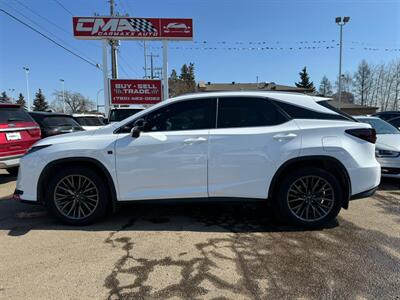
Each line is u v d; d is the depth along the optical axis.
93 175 4.44
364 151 4.38
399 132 7.99
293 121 4.38
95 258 3.55
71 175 4.45
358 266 3.38
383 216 4.95
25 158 4.50
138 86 14.34
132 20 13.66
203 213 5.10
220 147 4.31
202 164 4.34
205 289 2.96
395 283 3.06
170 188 4.40
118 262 3.46
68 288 2.98
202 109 4.49
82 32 13.66
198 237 4.14
